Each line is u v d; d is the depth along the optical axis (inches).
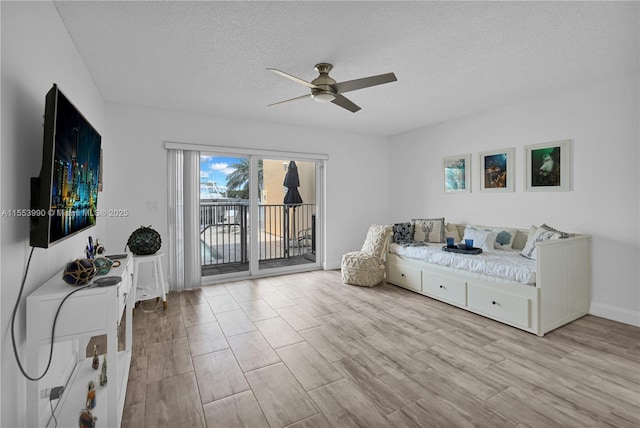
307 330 113.4
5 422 49.0
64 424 61.7
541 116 142.6
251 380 82.4
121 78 120.1
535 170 145.0
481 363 90.4
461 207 179.3
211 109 159.8
